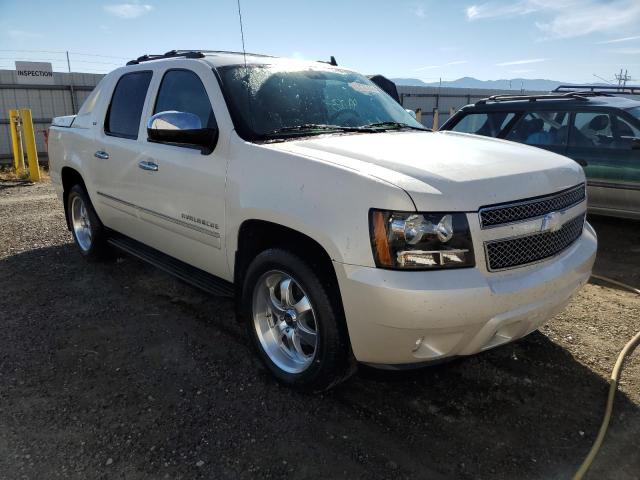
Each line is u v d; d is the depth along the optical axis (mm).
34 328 3912
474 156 2920
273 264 2967
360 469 2455
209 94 3482
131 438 2668
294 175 2789
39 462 2492
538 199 2707
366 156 2797
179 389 3113
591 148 6180
